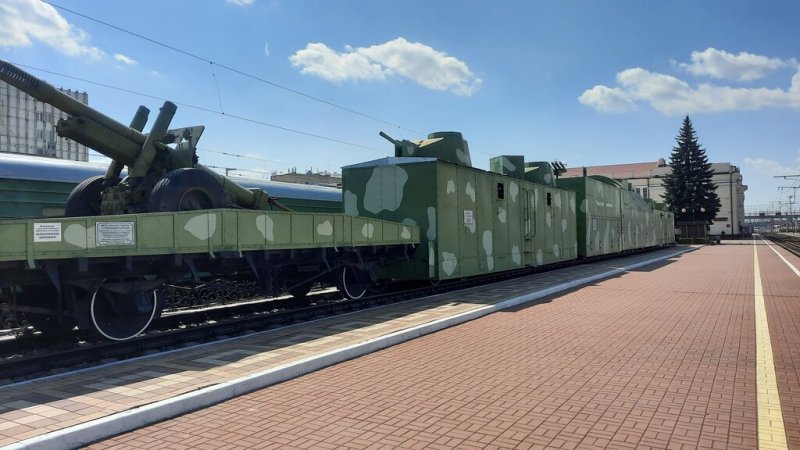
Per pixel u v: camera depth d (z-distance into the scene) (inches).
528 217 714.2
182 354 271.3
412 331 326.3
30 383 221.3
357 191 567.2
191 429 181.9
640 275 748.6
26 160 453.7
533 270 816.9
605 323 374.9
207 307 508.7
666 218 1852.9
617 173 4028.1
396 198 541.6
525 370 253.9
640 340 319.6
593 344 309.1
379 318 369.7
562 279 645.9
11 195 436.1
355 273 494.6
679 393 217.9
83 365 282.4
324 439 172.4
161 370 240.7
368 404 206.2
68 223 267.4
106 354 295.1
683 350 293.6
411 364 265.6
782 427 179.8
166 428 183.0
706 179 2913.4
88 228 275.0
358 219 443.8
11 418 179.6
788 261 1053.2
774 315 406.3
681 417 190.1
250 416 194.2
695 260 1106.1
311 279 456.8
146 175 379.6
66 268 284.8
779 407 199.9
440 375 245.8
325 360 261.4
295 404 207.0
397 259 519.5
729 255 1299.2
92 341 320.8
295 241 386.3
